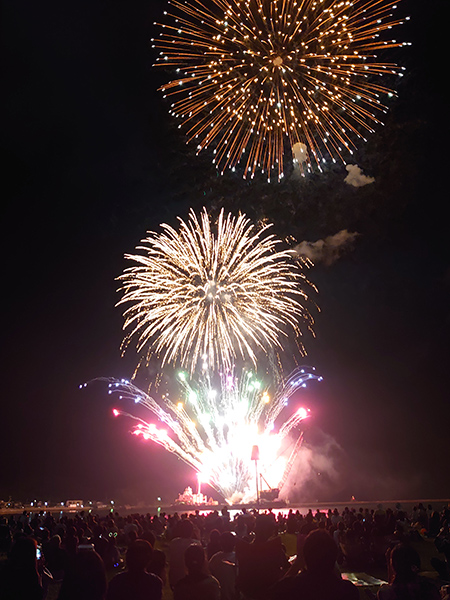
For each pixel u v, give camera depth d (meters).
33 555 7.48
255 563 7.96
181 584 7.41
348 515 29.06
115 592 6.63
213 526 19.80
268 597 5.57
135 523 25.91
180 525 10.91
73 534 14.65
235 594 9.24
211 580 7.44
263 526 8.19
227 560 9.59
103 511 59.41
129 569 6.78
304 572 5.45
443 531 22.86
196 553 7.59
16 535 17.14
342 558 18.16
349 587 5.33
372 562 17.70
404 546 6.77
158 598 6.69
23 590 7.23
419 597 6.51
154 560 8.08
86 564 6.75
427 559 20.22
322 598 5.22
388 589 6.66
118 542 25.86
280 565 8.03
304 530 13.39
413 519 32.94
